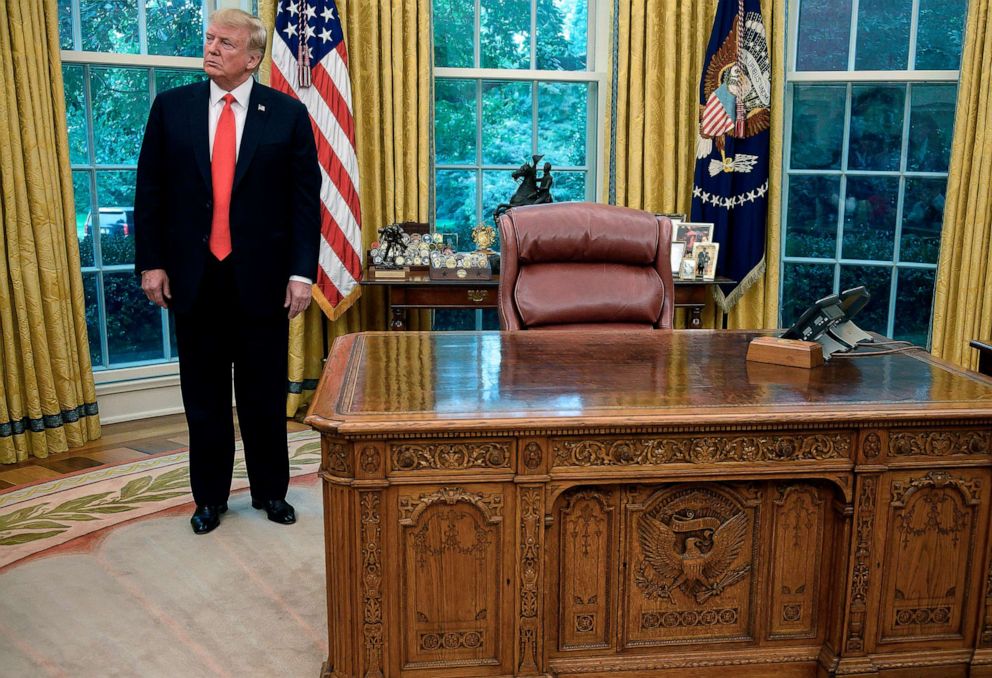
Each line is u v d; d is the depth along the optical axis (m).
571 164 5.25
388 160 4.74
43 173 3.94
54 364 4.07
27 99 3.84
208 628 2.49
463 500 1.93
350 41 4.62
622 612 2.08
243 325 3.03
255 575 2.82
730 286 4.93
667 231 3.32
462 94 5.07
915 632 2.13
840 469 2.02
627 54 4.80
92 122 4.48
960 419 2.01
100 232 4.57
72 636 2.44
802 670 2.14
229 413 3.17
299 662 2.33
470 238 5.20
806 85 5.11
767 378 2.31
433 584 1.96
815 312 2.53
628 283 3.28
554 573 2.04
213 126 2.92
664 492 2.04
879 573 2.08
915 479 2.06
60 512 3.35
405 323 4.46
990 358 2.83
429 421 1.86
